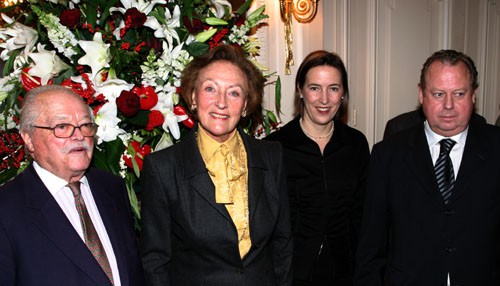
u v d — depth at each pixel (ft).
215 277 4.79
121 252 4.59
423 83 5.09
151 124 5.35
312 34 9.20
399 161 5.39
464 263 5.01
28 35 5.32
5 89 5.45
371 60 10.57
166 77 5.41
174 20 5.55
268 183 5.23
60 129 4.19
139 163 5.32
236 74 4.88
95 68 5.07
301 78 6.14
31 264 4.00
